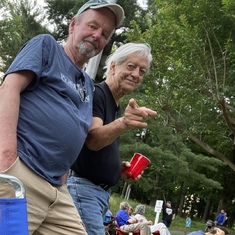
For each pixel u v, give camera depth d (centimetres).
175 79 1127
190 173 2388
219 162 2414
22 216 166
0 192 194
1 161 202
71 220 240
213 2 1072
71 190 295
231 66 1134
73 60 258
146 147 2164
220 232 605
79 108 252
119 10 259
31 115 223
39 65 226
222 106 1105
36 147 219
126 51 303
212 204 4525
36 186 218
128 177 334
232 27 1089
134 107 254
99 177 296
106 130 268
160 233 974
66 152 231
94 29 255
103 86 305
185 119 1282
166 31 1126
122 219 969
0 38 1961
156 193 3238
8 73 221
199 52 1100
